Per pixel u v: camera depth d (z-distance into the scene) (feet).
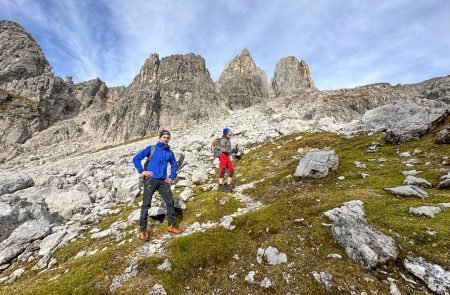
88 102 467.93
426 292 16.92
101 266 24.11
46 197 48.34
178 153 73.00
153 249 26.37
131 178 56.54
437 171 36.32
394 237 21.86
